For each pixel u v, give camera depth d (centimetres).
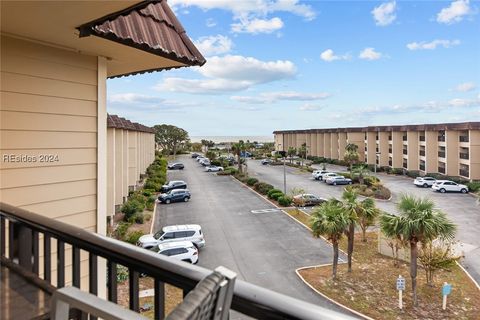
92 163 326
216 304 70
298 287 1003
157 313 100
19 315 136
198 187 2880
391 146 3778
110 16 226
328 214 1071
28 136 283
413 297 920
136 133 2305
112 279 117
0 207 176
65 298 91
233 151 3909
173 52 312
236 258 1245
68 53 304
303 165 4519
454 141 3023
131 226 1639
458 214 1931
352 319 63
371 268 1149
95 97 325
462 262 1198
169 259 99
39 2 204
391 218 991
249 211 2011
